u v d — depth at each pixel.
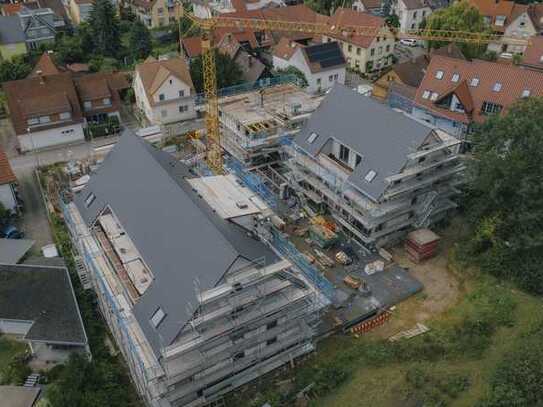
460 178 58.03
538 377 34.47
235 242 36.06
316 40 114.75
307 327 42.91
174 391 36.78
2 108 85.69
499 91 69.88
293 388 40.22
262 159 69.38
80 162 69.69
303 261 51.22
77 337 43.53
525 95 67.81
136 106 90.12
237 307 35.56
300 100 74.44
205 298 33.12
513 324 42.97
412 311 48.56
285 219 60.50
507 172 48.22
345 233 58.31
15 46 102.38
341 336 45.94
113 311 40.03
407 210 55.16
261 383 41.34
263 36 110.56
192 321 33.94
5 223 60.22
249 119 68.56
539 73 68.31
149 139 76.50
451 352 40.66
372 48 104.31
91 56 106.62
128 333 36.69
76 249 53.16
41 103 75.69
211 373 38.22
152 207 41.25
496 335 42.03
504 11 112.06
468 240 55.47
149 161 44.44
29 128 74.06
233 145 70.88
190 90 83.94
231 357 38.00
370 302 49.22
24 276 48.34
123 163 46.94
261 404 38.53
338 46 98.19
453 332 43.28
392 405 35.91
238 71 88.25
